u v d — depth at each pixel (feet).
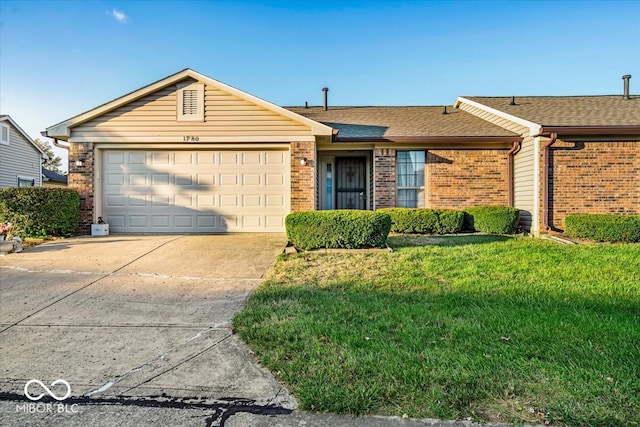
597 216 27.66
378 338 9.91
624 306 12.37
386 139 32.94
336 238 23.02
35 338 10.50
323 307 12.53
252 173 30.25
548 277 16.43
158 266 19.49
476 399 7.11
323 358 8.82
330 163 38.81
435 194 34.24
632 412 6.62
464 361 8.47
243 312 12.23
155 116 29.68
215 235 29.04
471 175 34.19
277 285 15.65
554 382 7.57
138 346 9.97
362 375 8.00
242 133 29.68
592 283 15.35
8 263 19.97
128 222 30.19
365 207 38.58
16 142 59.11
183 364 8.95
